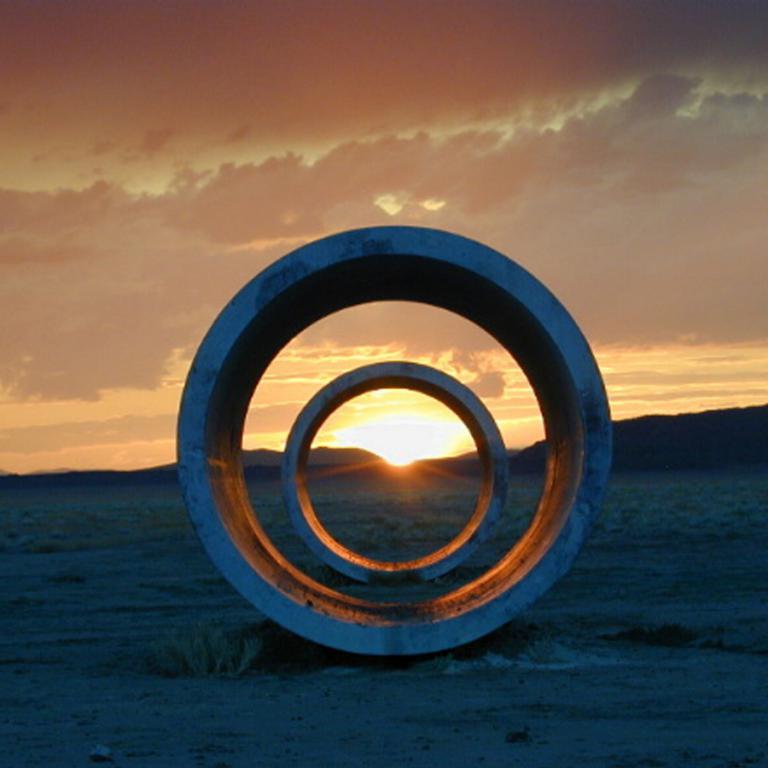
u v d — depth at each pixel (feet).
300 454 98.07
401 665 48.26
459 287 52.11
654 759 31.04
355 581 96.32
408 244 48.52
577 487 47.83
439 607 51.31
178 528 190.39
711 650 52.44
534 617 64.90
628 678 44.80
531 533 55.62
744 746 32.50
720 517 176.65
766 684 43.04
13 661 53.01
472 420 100.89
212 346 47.88
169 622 66.95
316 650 50.42
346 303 56.39
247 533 52.16
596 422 47.80
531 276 48.47
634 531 146.82
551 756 31.65
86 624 67.10
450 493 472.44
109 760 31.86
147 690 44.19
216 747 33.55
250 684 45.34
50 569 110.83
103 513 284.82
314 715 38.40
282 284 48.16
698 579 85.97
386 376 99.45
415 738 34.47
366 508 301.63
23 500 566.77
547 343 49.32
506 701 40.29
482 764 30.83
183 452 47.34
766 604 70.13
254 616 68.74
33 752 33.22
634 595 76.23
